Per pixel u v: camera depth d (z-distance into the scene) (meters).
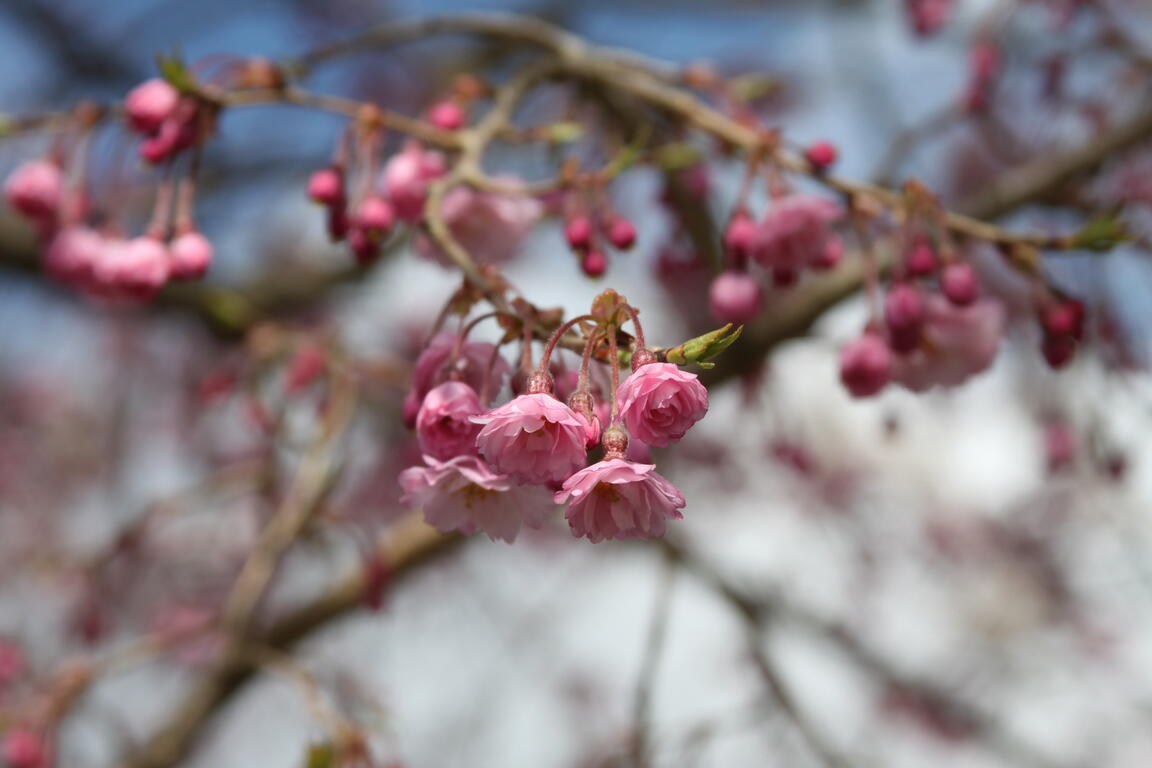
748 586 4.86
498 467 1.37
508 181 2.54
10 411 7.05
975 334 2.39
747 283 2.38
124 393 6.02
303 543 3.63
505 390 1.77
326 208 2.34
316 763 2.39
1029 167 3.58
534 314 1.67
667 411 1.33
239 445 5.14
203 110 2.26
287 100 2.33
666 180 3.15
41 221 2.62
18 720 2.87
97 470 6.41
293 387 3.50
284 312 5.16
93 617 3.63
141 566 4.64
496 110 2.67
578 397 1.38
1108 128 3.57
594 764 3.77
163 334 6.18
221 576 4.82
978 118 3.66
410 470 1.54
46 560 3.74
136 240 2.31
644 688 3.44
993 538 6.34
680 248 3.21
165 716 4.74
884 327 2.33
